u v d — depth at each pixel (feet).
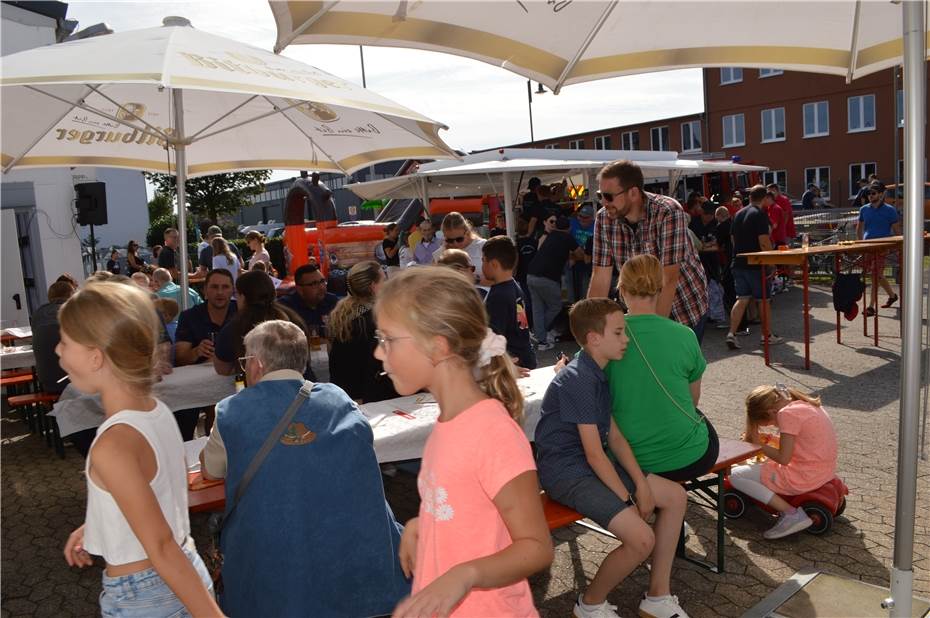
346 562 7.77
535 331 31.37
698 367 10.81
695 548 12.77
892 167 102.01
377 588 7.89
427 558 5.87
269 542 7.57
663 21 9.82
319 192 45.11
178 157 18.35
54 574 13.32
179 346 17.46
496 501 5.53
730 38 10.22
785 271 44.04
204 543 13.87
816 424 12.74
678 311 13.30
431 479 5.80
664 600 10.38
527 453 5.64
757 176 77.30
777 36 10.22
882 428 18.47
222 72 12.51
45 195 40.63
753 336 31.65
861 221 36.55
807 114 108.17
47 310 19.49
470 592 5.63
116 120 17.24
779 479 13.11
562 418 9.89
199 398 15.61
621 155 43.86
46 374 19.48
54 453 20.89
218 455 8.77
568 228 30.86
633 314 10.76
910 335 8.55
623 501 9.73
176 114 18.10
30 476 18.92
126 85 17.85
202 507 9.35
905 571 8.96
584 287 33.88
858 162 104.58
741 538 13.08
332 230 44.70
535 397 12.81
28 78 11.48
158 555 6.17
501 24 9.27
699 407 21.29
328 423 8.03
